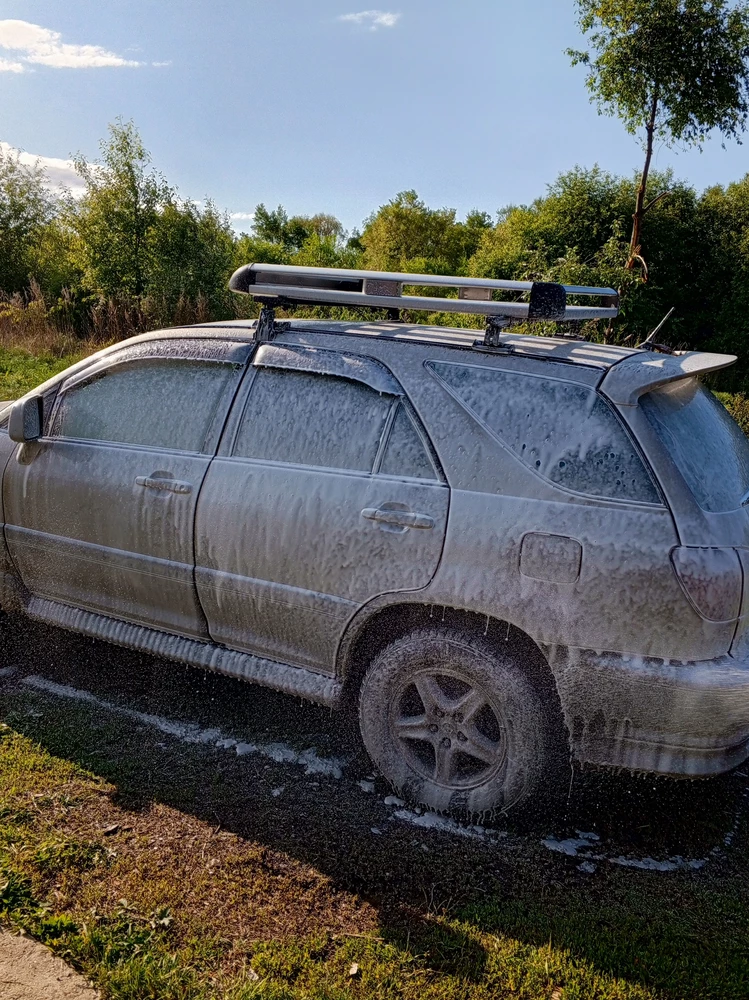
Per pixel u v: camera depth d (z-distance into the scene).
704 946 2.47
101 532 3.72
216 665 3.50
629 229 25.64
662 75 18.59
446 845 2.89
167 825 2.88
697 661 2.67
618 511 2.75
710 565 2.65
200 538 3.42
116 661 4.18
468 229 48.78
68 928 2.36
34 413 3.91
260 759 3.37
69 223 18.55
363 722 3.15
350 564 3.07
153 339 3.88
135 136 18.06
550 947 2.42
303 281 3.50
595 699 2.76
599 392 2.90
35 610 4.09
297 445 3.31
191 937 2.37
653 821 3.12
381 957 2.34
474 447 2.97
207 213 18.83
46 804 2.94
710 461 2.98
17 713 3.58
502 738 2.91
